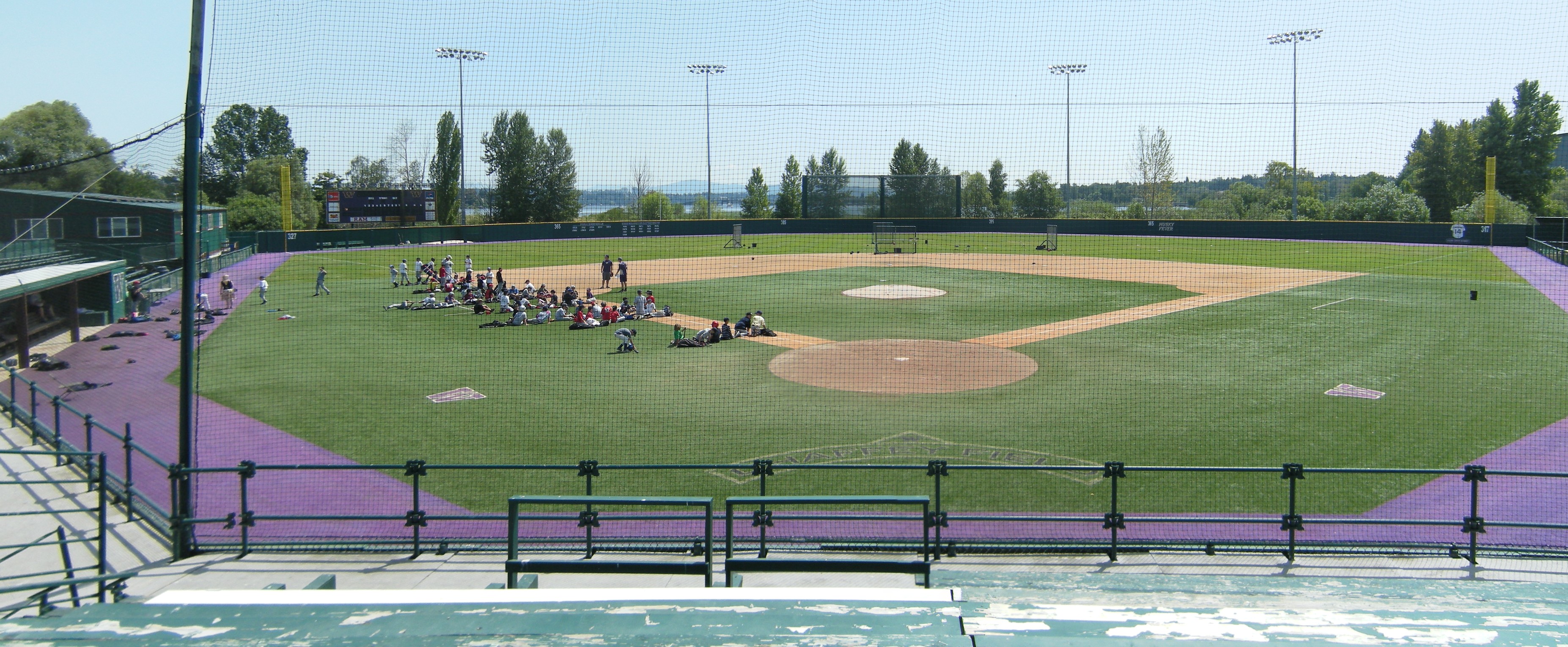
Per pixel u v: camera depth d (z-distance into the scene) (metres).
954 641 2.83
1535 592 4.42
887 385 22.73
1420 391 21.47
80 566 11.45
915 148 73.44
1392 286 41.38
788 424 19.30
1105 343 27.98
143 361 26.98
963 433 18.47
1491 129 72.81
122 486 14.10
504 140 55.34
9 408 18.94
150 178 48.47
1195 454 17.03
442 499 15.08
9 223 42.03
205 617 3.29
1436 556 11.09
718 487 15.55
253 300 39.66
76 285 30.30
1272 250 59.22
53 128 56.56
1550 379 22.62
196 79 11.65
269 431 19.23
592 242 70.88
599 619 3.14
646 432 18.84
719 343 28.47
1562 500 14.56
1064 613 3.19
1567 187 76.94
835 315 34.53
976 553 11.36
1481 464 16.38
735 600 3.43
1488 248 58.28
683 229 73.31
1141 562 10.93
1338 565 10.73
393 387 22.92
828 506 14.45
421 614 3.29
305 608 3.37
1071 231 71.12
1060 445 17.62
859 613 3.21
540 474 16.30
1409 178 69.62
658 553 11.38
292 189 71.06
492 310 35.22
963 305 36.97
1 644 2.96
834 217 75.06
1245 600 4.48
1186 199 61.16
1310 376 23.11
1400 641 2.88
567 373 24.30
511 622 3.17
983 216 69.00
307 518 11.44
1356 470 10.78
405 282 44.16
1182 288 41.38
